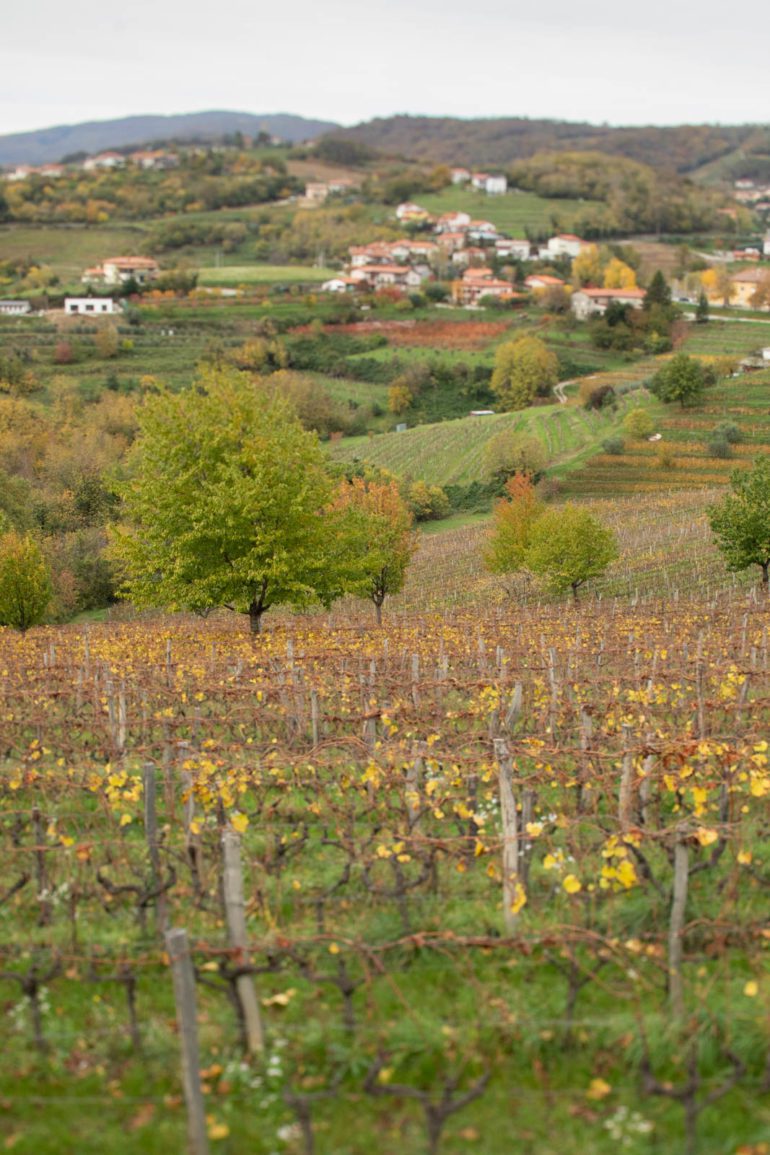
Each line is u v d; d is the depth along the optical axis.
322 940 7.71
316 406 108.50
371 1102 6.12
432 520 80.31
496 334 146.00
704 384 101.81
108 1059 6.62
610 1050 6.55
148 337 133.75
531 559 46.38
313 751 11.25
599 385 107.56
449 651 21.84
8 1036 6.89
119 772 11.48
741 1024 6.59
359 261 193.25
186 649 24.59
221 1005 7.19
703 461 80.44
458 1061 6.48
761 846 9.63
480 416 110.69
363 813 10.77
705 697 15.22
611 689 16.09
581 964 7.43
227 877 6.85
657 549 57.66
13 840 10.01
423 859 8.82
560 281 174.62
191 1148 5.70
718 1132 5.80
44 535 64.31
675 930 6.98
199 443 27.00
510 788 8.43
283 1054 6.59
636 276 184.00
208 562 26.80
